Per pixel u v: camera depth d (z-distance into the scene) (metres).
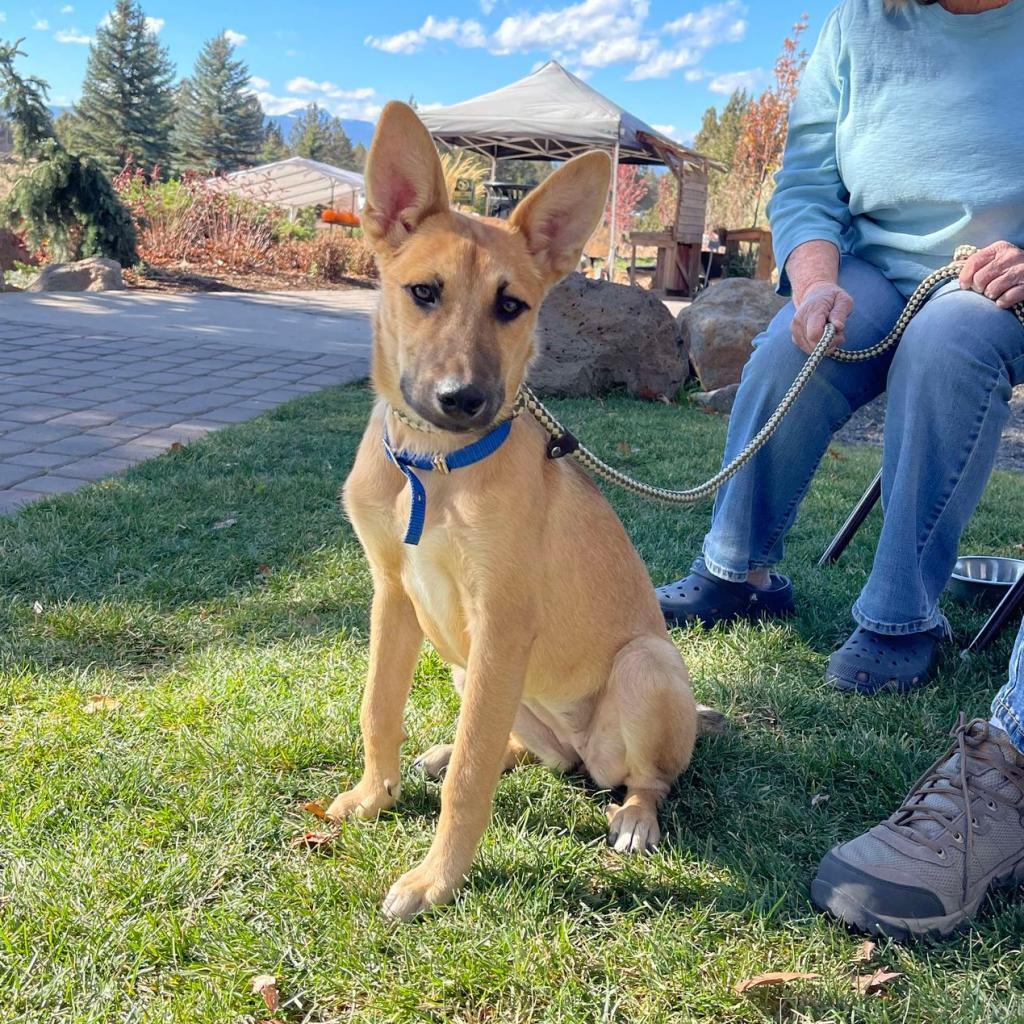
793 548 1.98
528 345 1.08
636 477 2.48
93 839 0.98
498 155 8.65
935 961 0.90
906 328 1.42
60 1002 0.81
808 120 1.60
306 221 11.97
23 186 6.60
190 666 1.39
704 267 9.22
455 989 0.84
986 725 1.03
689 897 0.97
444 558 0.99
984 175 1.39
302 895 0.94
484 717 0.97
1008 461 3.28
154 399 3.22
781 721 1.31
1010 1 1.39
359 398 3.28
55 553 1.74
